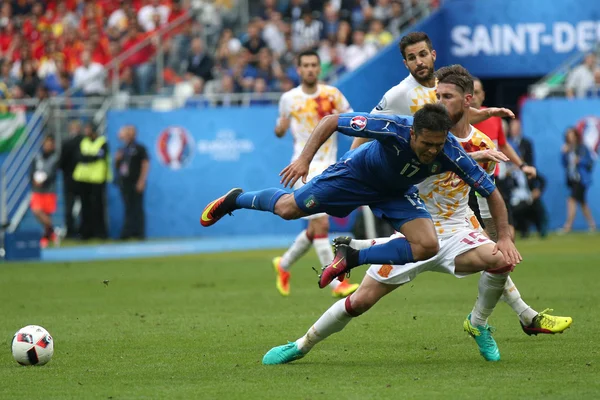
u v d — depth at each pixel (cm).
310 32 6881
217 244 5847
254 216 6425
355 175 1870
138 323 2658
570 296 3094
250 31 6744
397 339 2295
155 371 1911
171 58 6962
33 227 6481
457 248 1914
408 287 3494
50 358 2006
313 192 1912
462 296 3189
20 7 7925
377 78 6250
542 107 6209
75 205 6438
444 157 1783
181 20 7081
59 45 7456
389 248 1844
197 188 6381
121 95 6719
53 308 3044
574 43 6406
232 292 3453
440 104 1714
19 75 7356
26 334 1989
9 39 7825
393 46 6288
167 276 4084
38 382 1802
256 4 7412
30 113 6512
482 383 1723
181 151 6388
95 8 7644
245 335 2398
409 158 1778
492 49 6481
